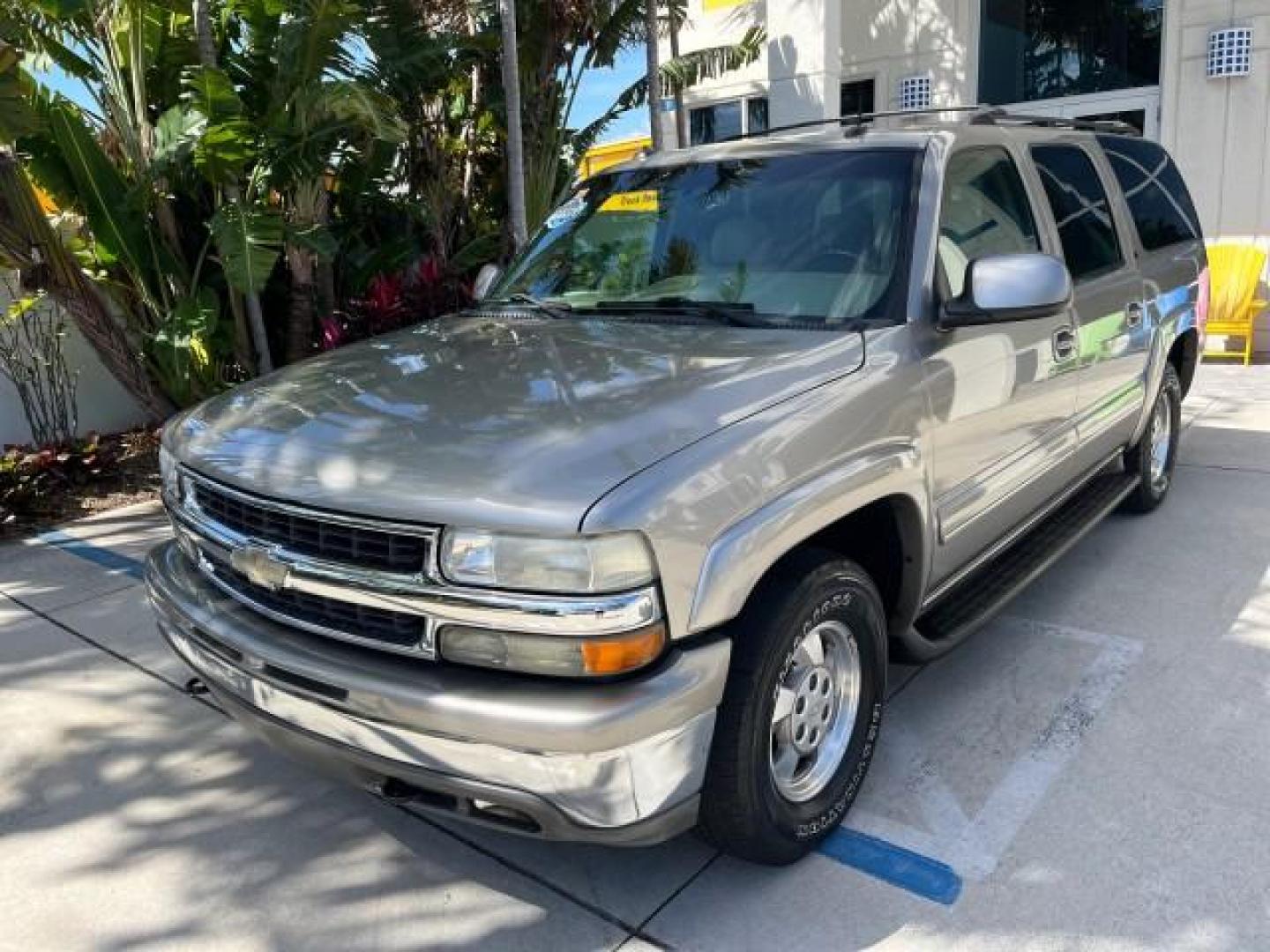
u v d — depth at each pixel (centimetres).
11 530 623
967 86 1077
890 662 342
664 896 277
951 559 338
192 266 795
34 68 729
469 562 222
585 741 215
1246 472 626
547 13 931
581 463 230
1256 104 922
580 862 293
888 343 299
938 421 310
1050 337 381
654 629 224
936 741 345
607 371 284
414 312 813
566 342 319
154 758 358
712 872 285
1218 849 284
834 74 1056
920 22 1088
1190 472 635
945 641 334
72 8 663
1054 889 272
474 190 1063
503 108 967
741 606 238
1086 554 507
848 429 271
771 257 341
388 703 229
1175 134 965
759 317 322
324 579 244
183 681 414
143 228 730
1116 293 446
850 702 295
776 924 264
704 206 371
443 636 230
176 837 313
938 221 328
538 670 223
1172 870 277
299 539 250
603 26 991
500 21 863
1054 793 313
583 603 216
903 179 337
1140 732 345
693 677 228
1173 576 475
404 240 915
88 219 717
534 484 224
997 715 360
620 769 221
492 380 286
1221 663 391
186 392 750
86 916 280
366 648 244
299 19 692
